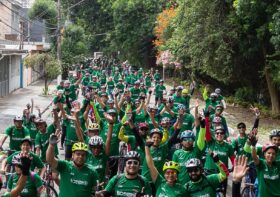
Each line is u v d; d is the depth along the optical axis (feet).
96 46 209.46
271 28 69.87
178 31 92.27
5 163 30.60
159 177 24.54
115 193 23.32
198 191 22.82
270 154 26.17
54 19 145.38
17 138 37.27
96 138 28.17
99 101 51.62
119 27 177.58
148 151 25.22
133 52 182.39
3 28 148.15
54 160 23.36
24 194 24.56
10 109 87.92
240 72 90.63
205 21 85.35
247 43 83.51
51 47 145.38
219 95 55.72
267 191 26.58
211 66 87.25
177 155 28.84
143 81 106.11
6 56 110.01
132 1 173.78
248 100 99.35
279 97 86.84
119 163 34.19
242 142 35.50
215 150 32.01
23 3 177.27
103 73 114.62
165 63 130.72
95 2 203.21
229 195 38.91
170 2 138.41
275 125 76.74
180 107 35.94
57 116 37.52
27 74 136.98
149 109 42.57
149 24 172.65
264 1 71.67
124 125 35.01
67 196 23.44
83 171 23.61
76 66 140.26
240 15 76.38
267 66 79.92
